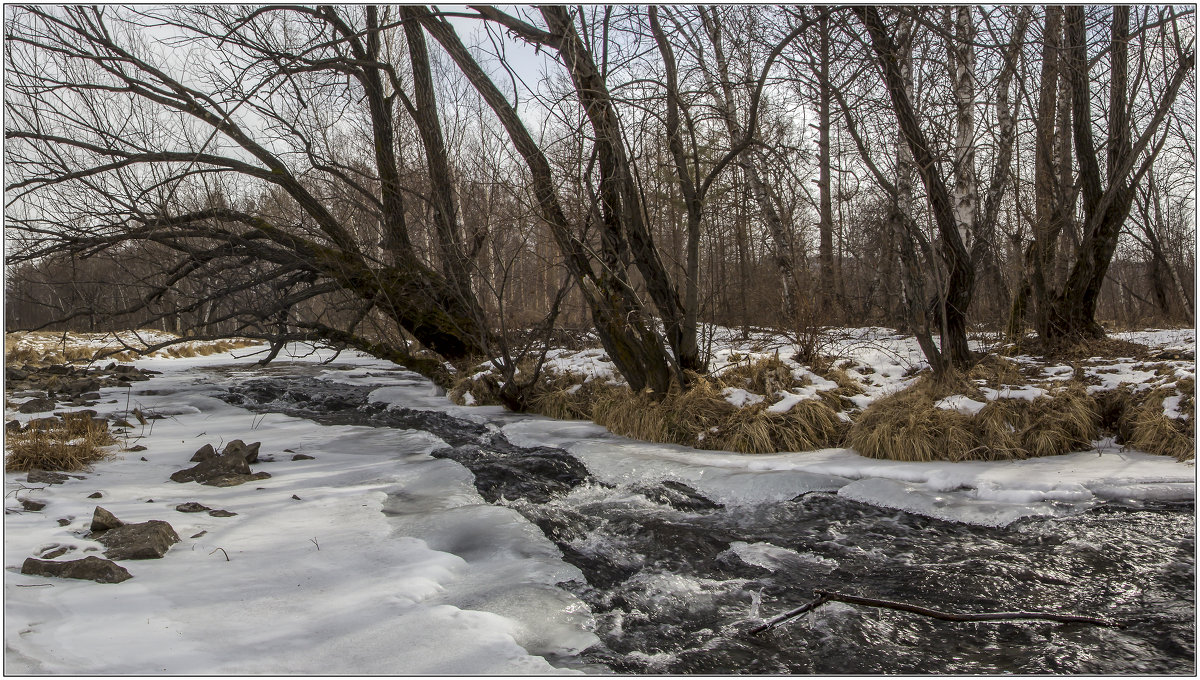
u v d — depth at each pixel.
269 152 13.89
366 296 14.67
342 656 3.77
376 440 9.96
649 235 9.89
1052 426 8.05
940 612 4.30
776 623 4.32
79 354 22.38
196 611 4.29
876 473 7.57
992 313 14.95
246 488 7.25
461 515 6.30
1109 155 11.16
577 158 9.15
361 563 5.15
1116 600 4.72
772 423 8.92
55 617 4.13
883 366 10.97
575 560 5.55
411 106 13.60
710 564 5.57
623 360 10.27
